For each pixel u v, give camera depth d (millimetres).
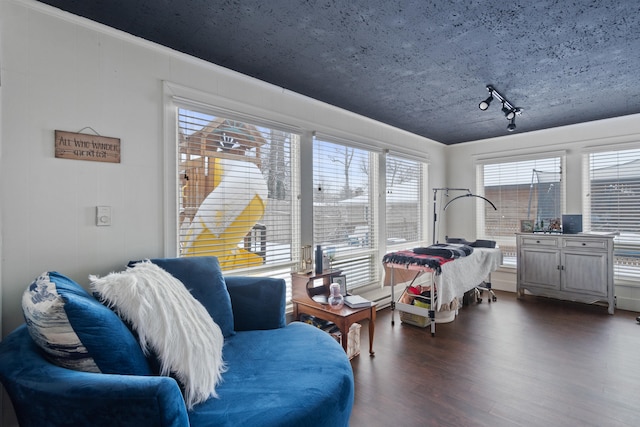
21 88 1623
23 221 1627
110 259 1901
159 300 1312
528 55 2330
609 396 1991
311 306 2557
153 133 2090
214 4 1729
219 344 1463
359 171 3750
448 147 5258
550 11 1814
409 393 2041
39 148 1674
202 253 2359
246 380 1341
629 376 2225
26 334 1173
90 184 1835
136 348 1148
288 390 1263
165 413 891
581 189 4109
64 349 989
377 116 3740
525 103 3328
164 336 1228
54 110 1720
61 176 1739
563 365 2391
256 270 2674
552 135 4312
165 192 2133
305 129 3084
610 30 2008
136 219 2006
